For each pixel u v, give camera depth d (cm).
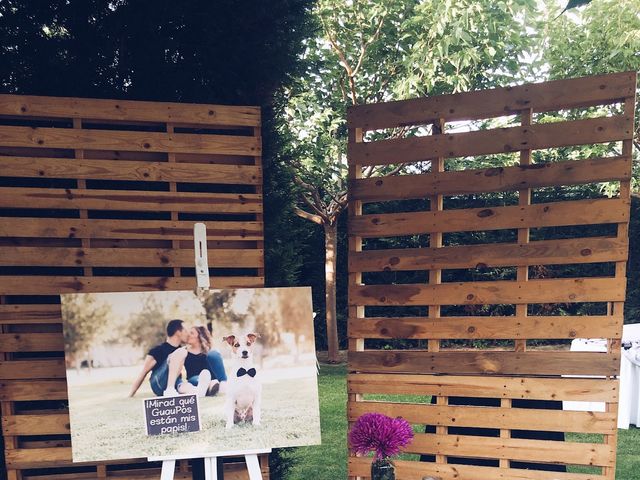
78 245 238
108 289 236
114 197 237
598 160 233
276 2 273
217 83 279
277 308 214
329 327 750
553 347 796
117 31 266
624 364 444
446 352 255
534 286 244
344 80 698
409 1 632
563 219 240
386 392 264
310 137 679
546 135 241
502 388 247
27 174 230
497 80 645
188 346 207
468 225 254
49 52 262
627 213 230
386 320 266
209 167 244
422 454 266
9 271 255
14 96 227
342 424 475
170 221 241
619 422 446
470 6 543
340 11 650
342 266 841
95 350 202
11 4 258
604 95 231
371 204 783
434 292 259
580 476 238
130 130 264
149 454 203
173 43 269
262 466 251
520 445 245
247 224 248
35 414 231
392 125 266
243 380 210
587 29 666
